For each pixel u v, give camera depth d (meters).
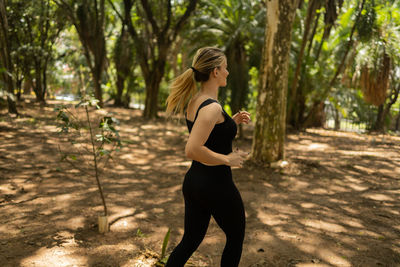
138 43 13.30
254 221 3.56
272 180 5.24
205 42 9.65
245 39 9.32
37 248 2.72
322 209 3.98
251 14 9.74
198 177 1.90
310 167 6.04
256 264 2.62
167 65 18.50
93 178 5.04
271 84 5.87
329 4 11.38
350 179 5.42
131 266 2.52
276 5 5.58
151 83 13.56
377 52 10.07
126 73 18.09
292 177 5.42
